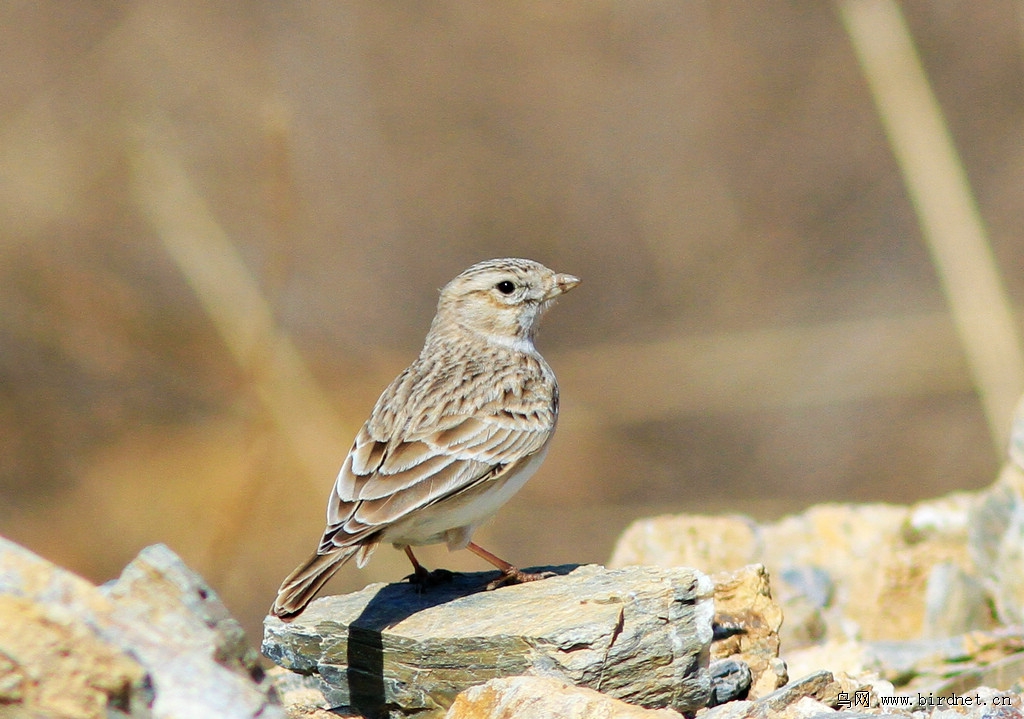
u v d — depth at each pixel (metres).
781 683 7.40
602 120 21.50
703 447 18.58
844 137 21.03
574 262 20.97
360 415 18.61
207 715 4.76
